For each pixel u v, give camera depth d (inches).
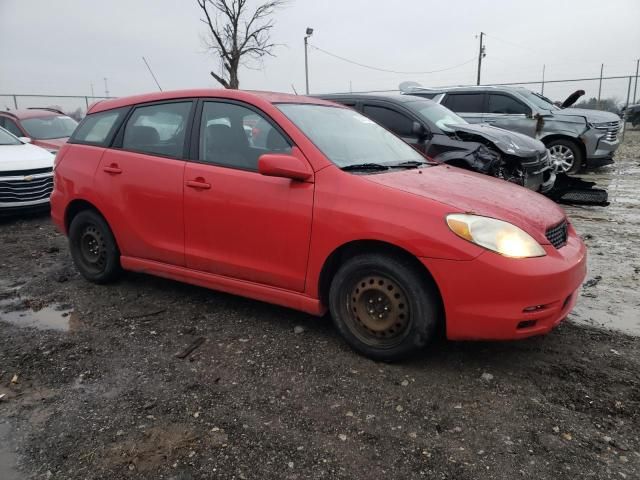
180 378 119.7
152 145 160.7
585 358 127.5
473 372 121.2
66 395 113.5
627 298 167.6
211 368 124.2
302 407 107.9
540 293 109.7
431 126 273.4
